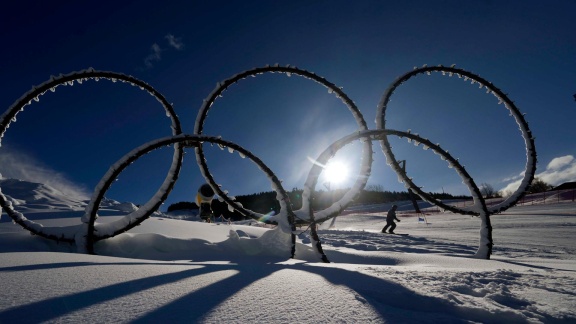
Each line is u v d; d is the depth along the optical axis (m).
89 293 1.88
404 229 16.08
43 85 5.19
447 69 6.89
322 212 5.72
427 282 2.39
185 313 1.62
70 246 4.75
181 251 5.01
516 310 1.82
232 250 5.16
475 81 6.97
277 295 1.94
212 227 7.59
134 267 2.67
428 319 1.67
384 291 2.07
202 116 5.79
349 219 27.48
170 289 2.01
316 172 5.66
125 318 1.54
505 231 11.91
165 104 5.80
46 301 1.73
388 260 5.10
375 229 16.73
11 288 1.92
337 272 2.66
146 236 5.01
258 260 4.75
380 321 1.61
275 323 1.54
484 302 1.98
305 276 2.46
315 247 5.38
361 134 5.82
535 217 17.02
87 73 5.44
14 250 4.27
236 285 2.14
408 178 6.39
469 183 6.45
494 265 4.47
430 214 27.77
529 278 2.68
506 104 7.06
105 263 2.88
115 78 5.59
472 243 9.22
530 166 6.80
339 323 1.56
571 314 1.80
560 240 9.09
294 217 5.46
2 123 4.95
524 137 6.99
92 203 4.69
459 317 1.82
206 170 5.82
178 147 5.40
